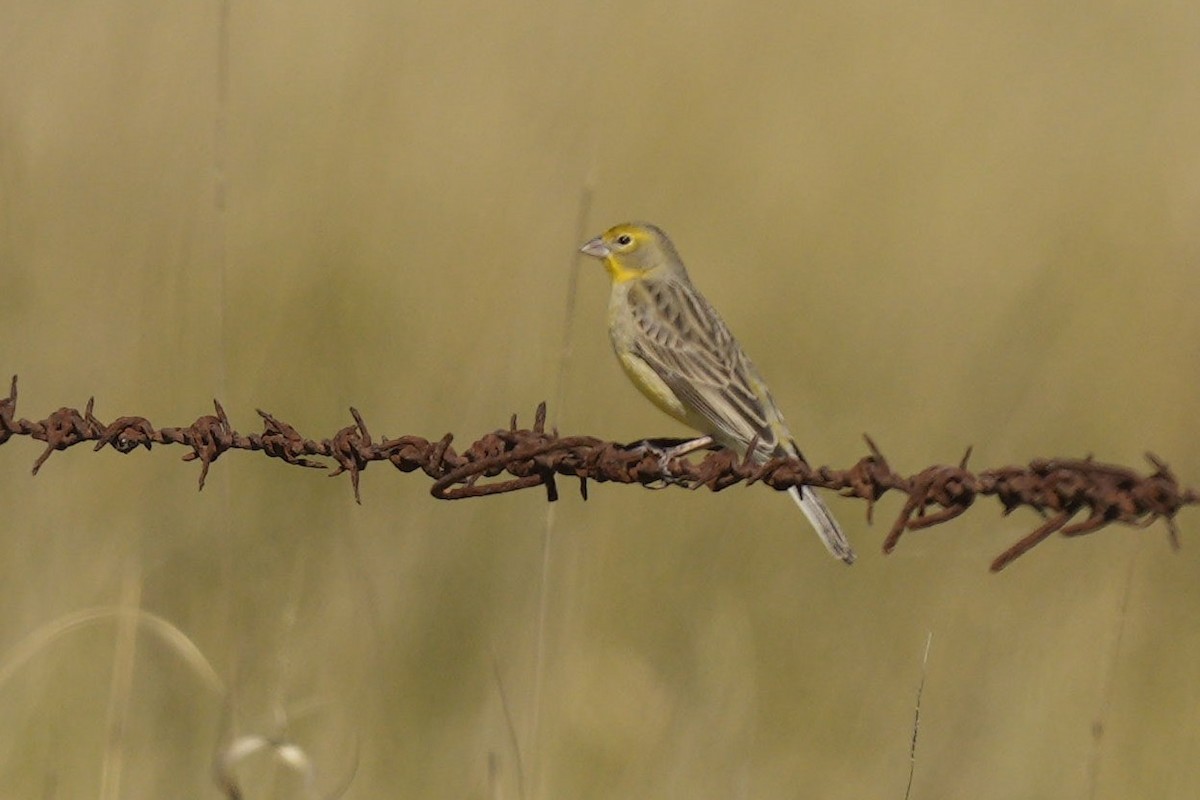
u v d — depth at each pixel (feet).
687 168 61.36
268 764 32.24
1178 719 38.58
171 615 36.88
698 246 57.93
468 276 51.88
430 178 57.06
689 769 34.99
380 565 39.29
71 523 39.42
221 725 30.07
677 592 41.73
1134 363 55.77
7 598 37.29
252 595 37.47
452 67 63.10
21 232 48.08
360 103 57.88
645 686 36.68
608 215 57.16
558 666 36.19
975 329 56.29
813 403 51.31
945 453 49.26
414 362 47.39
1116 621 37.42
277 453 28.58
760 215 60.13
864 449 49.39
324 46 62.75
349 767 32.76
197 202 53.16
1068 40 83.92
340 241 51.21
